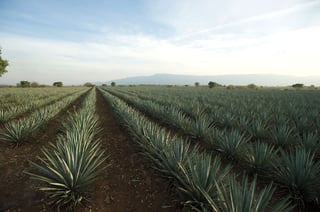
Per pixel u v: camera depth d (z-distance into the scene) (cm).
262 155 374
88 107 1061
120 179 381
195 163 312
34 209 284
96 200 310
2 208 286
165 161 338
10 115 874
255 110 1030
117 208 295
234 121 744
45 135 690
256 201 212
